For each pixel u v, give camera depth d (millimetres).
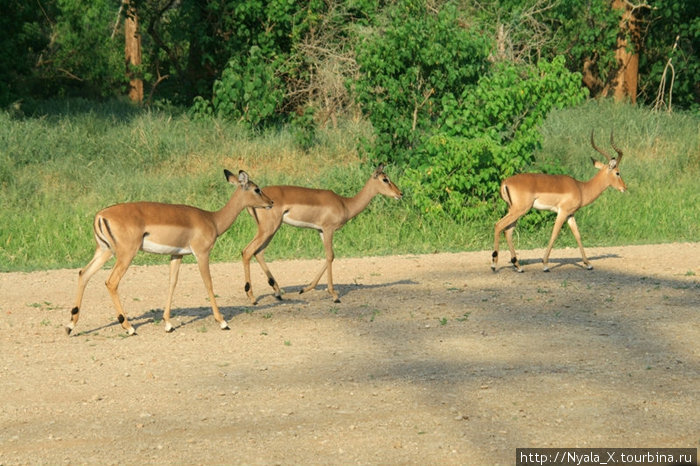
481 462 5820
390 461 5840
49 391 7340
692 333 9109
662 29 30172
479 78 17344
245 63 24594
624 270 13016
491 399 7027
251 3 23875
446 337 9047
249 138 23109
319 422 6547
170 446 6109
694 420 6566
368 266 13461
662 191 20094
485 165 16344
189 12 25859
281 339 9047
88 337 9195
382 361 8172
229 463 5820
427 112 18281
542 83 16172
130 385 7492
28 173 19094
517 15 26359
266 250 14633
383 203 17016
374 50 17953
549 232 16469
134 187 18547
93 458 5906
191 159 21422
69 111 25938
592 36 28438
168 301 9438
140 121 23078
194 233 9359
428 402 6965
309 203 10773
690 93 30359
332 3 25000
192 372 7875
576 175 21094
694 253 14562
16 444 6156
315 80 24938
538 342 8797
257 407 6883
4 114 22672
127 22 32188
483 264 13617
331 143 23016
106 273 12758
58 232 15062
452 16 18125
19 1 24516
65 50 32219
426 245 15266
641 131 25344
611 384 7395
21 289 11594
